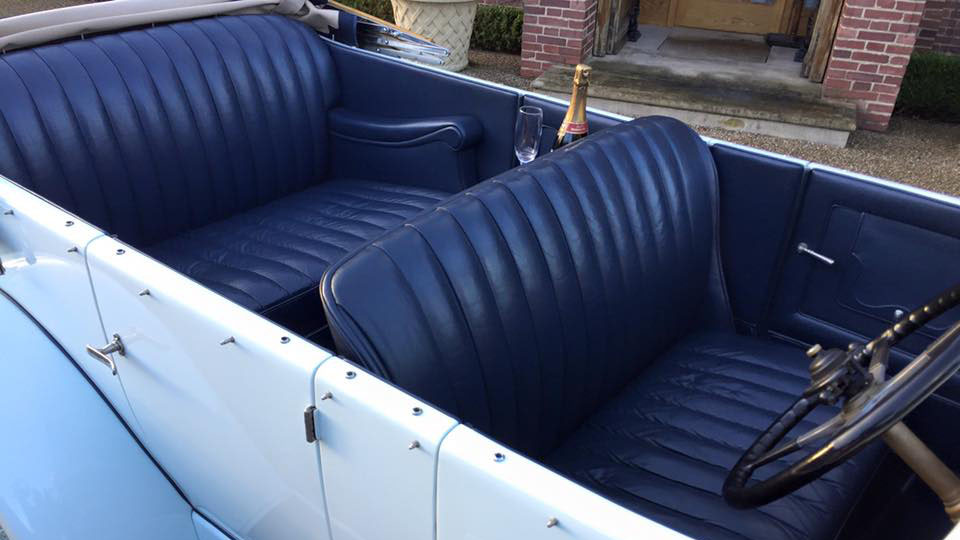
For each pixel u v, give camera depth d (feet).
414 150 8.91
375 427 3.55
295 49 9.12
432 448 3.35
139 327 4.62
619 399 6.20
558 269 5.39
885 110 18.86
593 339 5.74
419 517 3.64
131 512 5.34
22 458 5.46
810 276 6.73
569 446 5.76
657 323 6.47
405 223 4.81
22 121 7.03
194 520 5.51
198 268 7.44
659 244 6.29
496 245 5.03
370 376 3.67
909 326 3.67
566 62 20.93
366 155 9.39
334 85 9.53
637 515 2.99
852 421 3.30
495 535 3.32
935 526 5.39
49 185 7.20
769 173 6.66
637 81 19.80
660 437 5.66
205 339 4.18
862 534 5.51
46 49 7.52
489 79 21.43
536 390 5.31
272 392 3.99
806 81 20.44
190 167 8.21
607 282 5.80
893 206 6.07
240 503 4.86
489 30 24.11
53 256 5.04
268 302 6.84
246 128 8.61
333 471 3.95
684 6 26.32
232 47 8.56
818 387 3.91
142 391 5.01
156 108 7.87
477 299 4.83
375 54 9.28
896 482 5.81
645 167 6.32
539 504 3.08
